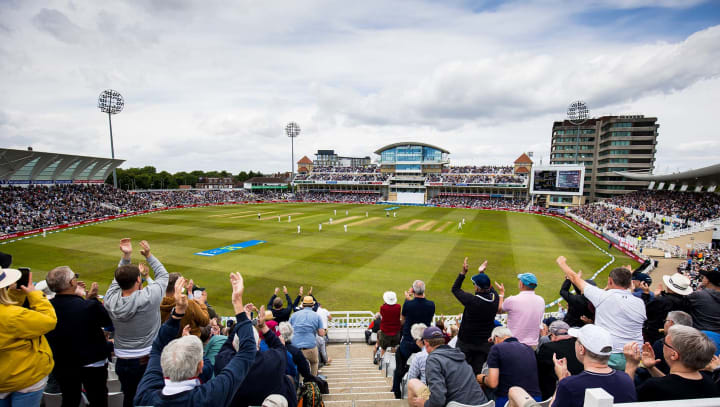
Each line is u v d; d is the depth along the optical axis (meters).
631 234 37.50
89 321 4.25
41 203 49.91
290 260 28.03
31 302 3.58
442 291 21.11
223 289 21.17
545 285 22.48
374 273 24.70
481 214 64.50
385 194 97.69
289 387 3.97
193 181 153.25
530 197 85.06
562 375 3.75
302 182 102.75
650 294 6.36
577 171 68.94
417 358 5.17
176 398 2.82
